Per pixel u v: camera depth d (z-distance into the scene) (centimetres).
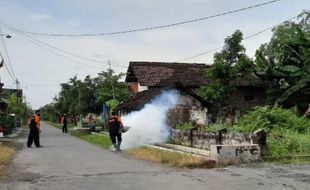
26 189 1037
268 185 1018
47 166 1466
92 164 1502
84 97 5431
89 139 3111
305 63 2514
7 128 4050
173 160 1469
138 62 3781
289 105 2531
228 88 2869
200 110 2834
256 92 3488
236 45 2830
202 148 1922
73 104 6234
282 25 3519
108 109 4438
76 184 1092
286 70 2480
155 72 3631
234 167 1330
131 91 4462
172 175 1200
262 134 1495
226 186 1014
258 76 2659
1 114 4031
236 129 1936
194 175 1190
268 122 1911
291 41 2605
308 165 1354
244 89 3456
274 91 2594
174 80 3462
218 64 2803
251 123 1973
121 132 2128
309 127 1922
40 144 2628
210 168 1330
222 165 1377
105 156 1795
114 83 4578
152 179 1138
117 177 1189
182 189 990
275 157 1473
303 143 1605
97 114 5647
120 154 1892
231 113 2866
